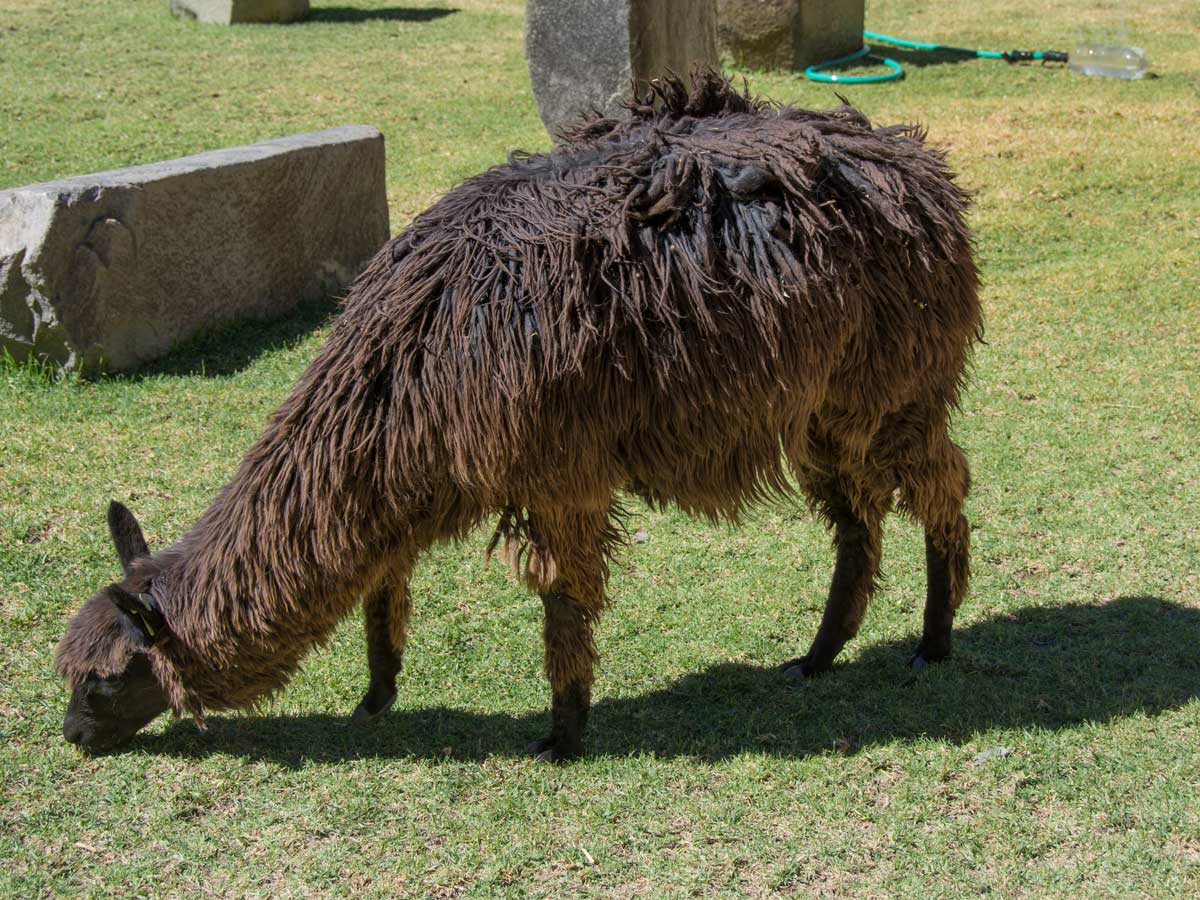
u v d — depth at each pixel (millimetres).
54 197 6973
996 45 15945
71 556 5461
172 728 4461
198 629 3932
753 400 4082
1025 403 7121
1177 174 10883
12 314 7070
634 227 3939
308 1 17141
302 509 3854
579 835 3912
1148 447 6555
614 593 5461
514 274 3820
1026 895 3590
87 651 3996
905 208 4266
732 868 3752
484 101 13359
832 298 4113
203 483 6121
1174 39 16078
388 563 4023
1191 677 4668
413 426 3797
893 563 5727
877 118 12398
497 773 4238
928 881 3666
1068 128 12156
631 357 3910
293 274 8586
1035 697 4598
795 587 5512
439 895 3654
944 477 4680
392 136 12008
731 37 14352
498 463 3811
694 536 5988
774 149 4078
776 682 4824
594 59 9852
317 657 4945
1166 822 3842
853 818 3979
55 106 12430
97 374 7316
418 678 4828
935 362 4496
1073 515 5949
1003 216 9930
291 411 3904
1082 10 17969
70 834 3885
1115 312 8312
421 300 3818
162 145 11266
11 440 6469
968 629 5145
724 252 3988
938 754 4270
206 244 7859
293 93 13398
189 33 15891
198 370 7508
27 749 4273
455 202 4031
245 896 3641
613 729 4512
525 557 4078
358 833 3924
